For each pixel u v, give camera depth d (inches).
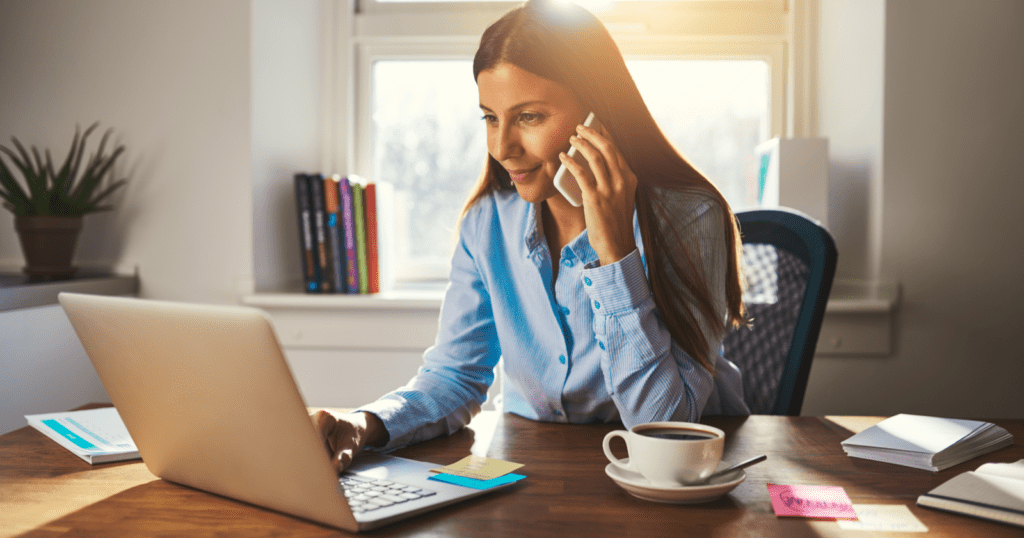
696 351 38.5
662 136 39.3
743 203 85.4
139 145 78.1
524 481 29.6
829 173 76.9
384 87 87.7
